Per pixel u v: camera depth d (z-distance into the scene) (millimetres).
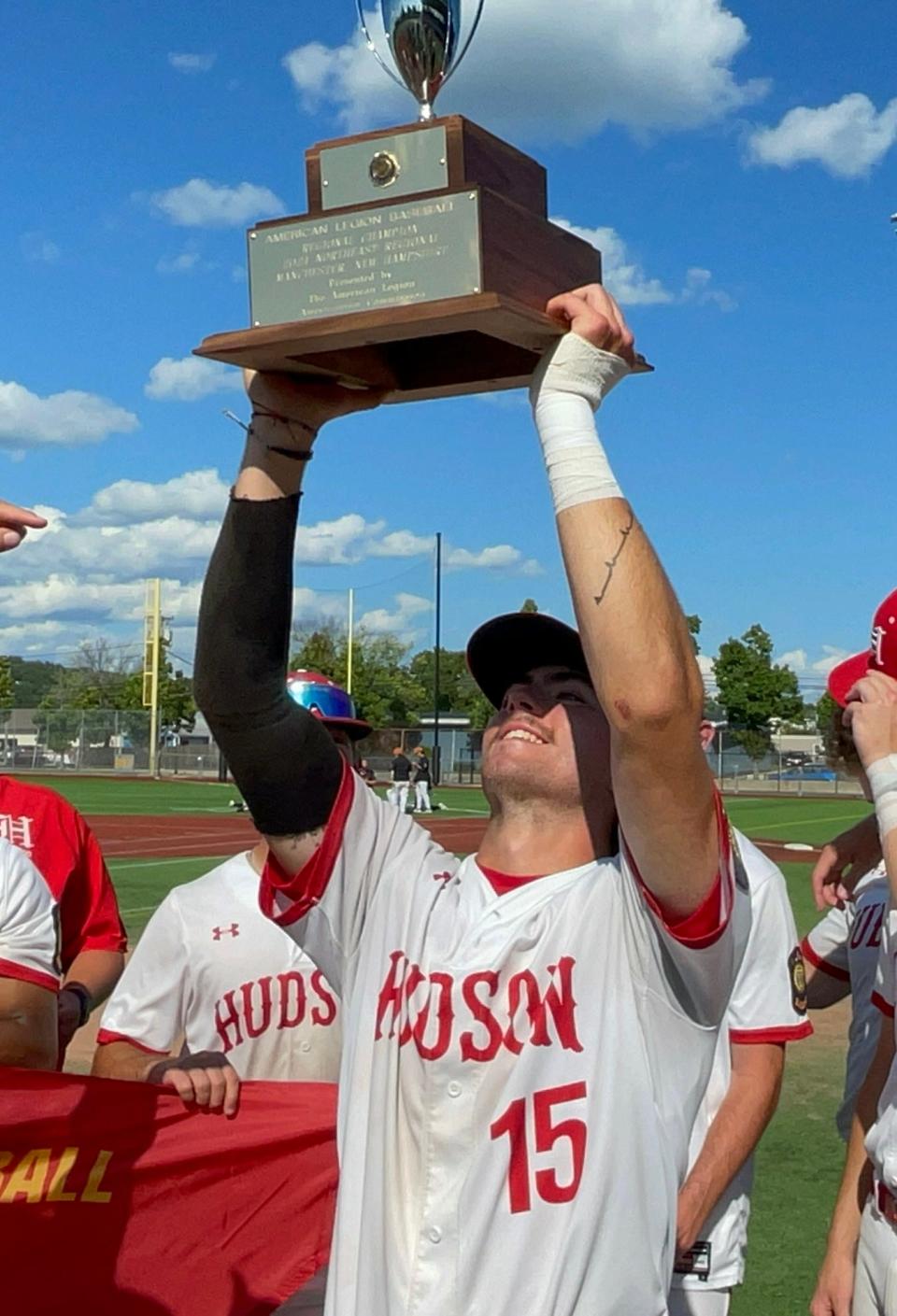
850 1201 3193
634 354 2314
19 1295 3299
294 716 2535
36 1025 3148
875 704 3023
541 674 2598
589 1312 2166
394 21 2547
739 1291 4832
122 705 99750
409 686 93625
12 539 2539
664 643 2072
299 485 2510
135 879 18000
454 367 2551
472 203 2160
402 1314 2203
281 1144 3422
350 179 2291
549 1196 2199
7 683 101875
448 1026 2289
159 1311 3352
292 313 2301
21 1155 3285
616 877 2375
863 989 3588
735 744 67938
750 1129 3225
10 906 3107
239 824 29703
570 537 2150
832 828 31328
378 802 2658
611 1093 2234
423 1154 2271
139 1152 3344
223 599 2463
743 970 3342
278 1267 3396
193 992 3648
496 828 2561
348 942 2590
